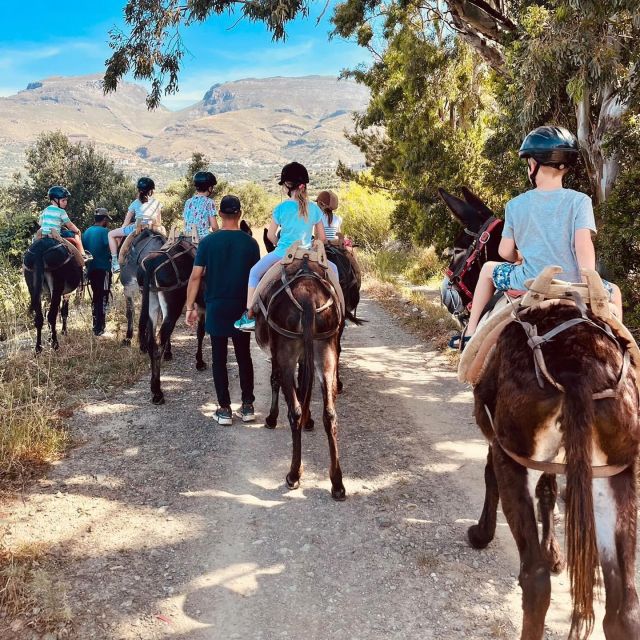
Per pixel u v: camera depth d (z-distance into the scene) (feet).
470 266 17.90
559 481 17.94
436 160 45.55
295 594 13.53
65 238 33.68
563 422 8.75
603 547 8.89
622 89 24.53
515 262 11.52
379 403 25.62
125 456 20.47
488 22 39.06
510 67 28.66
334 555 14.92
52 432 21.29
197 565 14.57
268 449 21.07
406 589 13.60
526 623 9.20
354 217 79.20
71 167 132.67
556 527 15.69
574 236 10.20
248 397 23.44
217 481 18.78
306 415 17.03
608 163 27.07
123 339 35.24
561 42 23.26
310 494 17.93
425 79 48.67
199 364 30.27
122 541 15.51
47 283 32.45
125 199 127.85
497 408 9.89
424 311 42.73
